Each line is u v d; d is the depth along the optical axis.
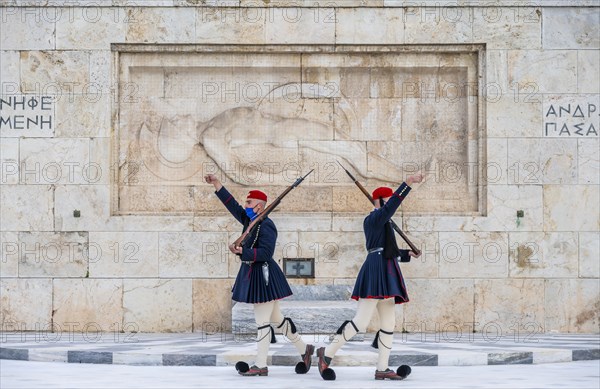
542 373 16.69
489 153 22.50
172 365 17.84
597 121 22.56
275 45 22.61
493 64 22.56
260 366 16.53
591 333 22.36
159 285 22.30
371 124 22.94
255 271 16.39
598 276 22.41
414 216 22.48
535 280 22.36
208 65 22.77
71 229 22.34
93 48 22.50
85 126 22.44
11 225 22.36
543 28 22.61
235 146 22.83
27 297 22.28
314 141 22.86
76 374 16.48
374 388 14.77
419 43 22.56
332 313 20.66
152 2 22.53
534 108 22.55
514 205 22.44
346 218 22.48
